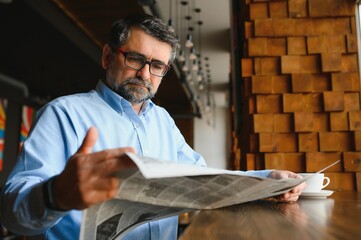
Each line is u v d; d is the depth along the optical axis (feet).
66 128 3.62
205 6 17.54
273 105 7.35
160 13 13.44
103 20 17.51
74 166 1.91
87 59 23.20
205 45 22.90
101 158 1.90
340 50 7.21
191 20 19.20
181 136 5.18
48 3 15.01
